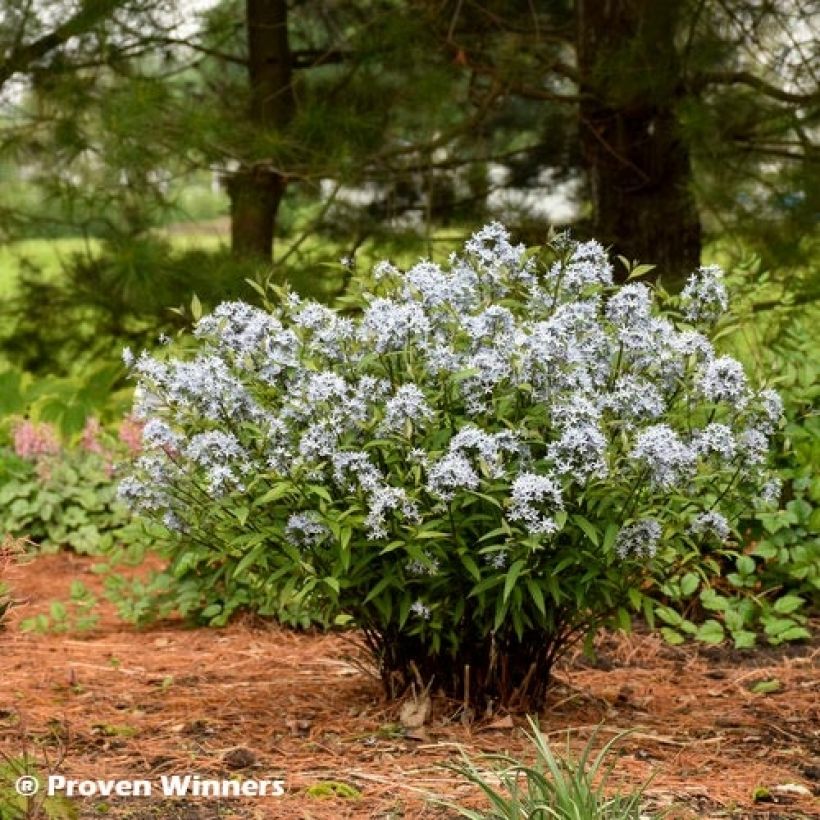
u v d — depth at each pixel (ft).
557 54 39.55
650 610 15.72
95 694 18.60
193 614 23.50
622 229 33.63
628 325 15.67
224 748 15.90
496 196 37.06
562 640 16.81
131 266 29.48
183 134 29.12
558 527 14.52
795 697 18.72
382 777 14.74
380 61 32.58
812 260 29.14
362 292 16.65
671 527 15.99
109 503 28.81
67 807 12.00
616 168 33.58
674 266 33.24
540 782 12.28
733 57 30.99
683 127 29.58
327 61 36.55
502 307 15.55
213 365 15.55
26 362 35.09
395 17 31.73
